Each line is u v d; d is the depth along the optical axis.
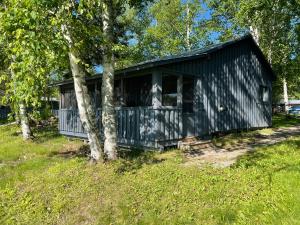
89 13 6.78
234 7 21.02
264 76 17.27
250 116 15.81
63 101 16.56
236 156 9.13
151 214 5.40
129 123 11.18
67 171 7.53
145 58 30.77
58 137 15.34
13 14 6.18
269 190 5.79
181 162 8.49
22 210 6.18
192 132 11.84
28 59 6.13
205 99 12.58
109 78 8.30
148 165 7.89
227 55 14.07
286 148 9.54
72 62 7.56
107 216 5.57
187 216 5.23
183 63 11.29
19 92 6.57
